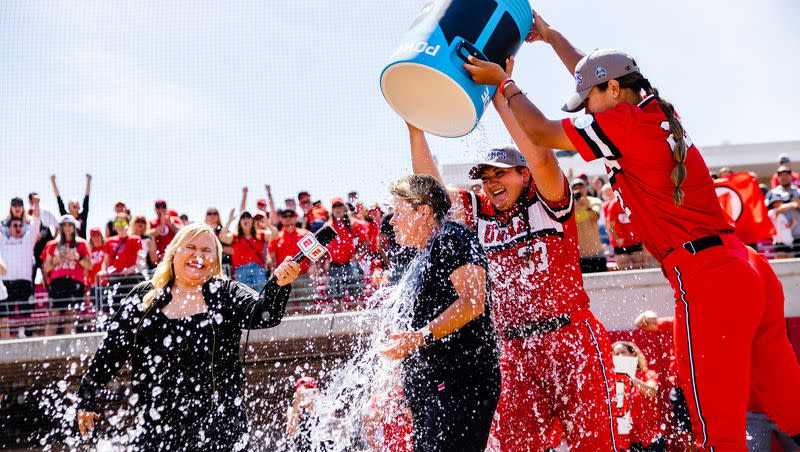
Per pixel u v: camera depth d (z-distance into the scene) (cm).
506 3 276
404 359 248
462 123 284
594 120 243
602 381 289
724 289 234
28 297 642
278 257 648
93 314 610
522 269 299
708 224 241
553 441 304
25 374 552
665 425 421
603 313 579
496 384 247
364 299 607
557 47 313
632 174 246
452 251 245
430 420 240
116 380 486
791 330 575
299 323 568
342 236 620
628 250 636
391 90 288
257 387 555
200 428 274
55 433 544
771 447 401
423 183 262
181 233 290
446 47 265
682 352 246
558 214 293
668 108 240
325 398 454
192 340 277
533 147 279
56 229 693
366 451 425
